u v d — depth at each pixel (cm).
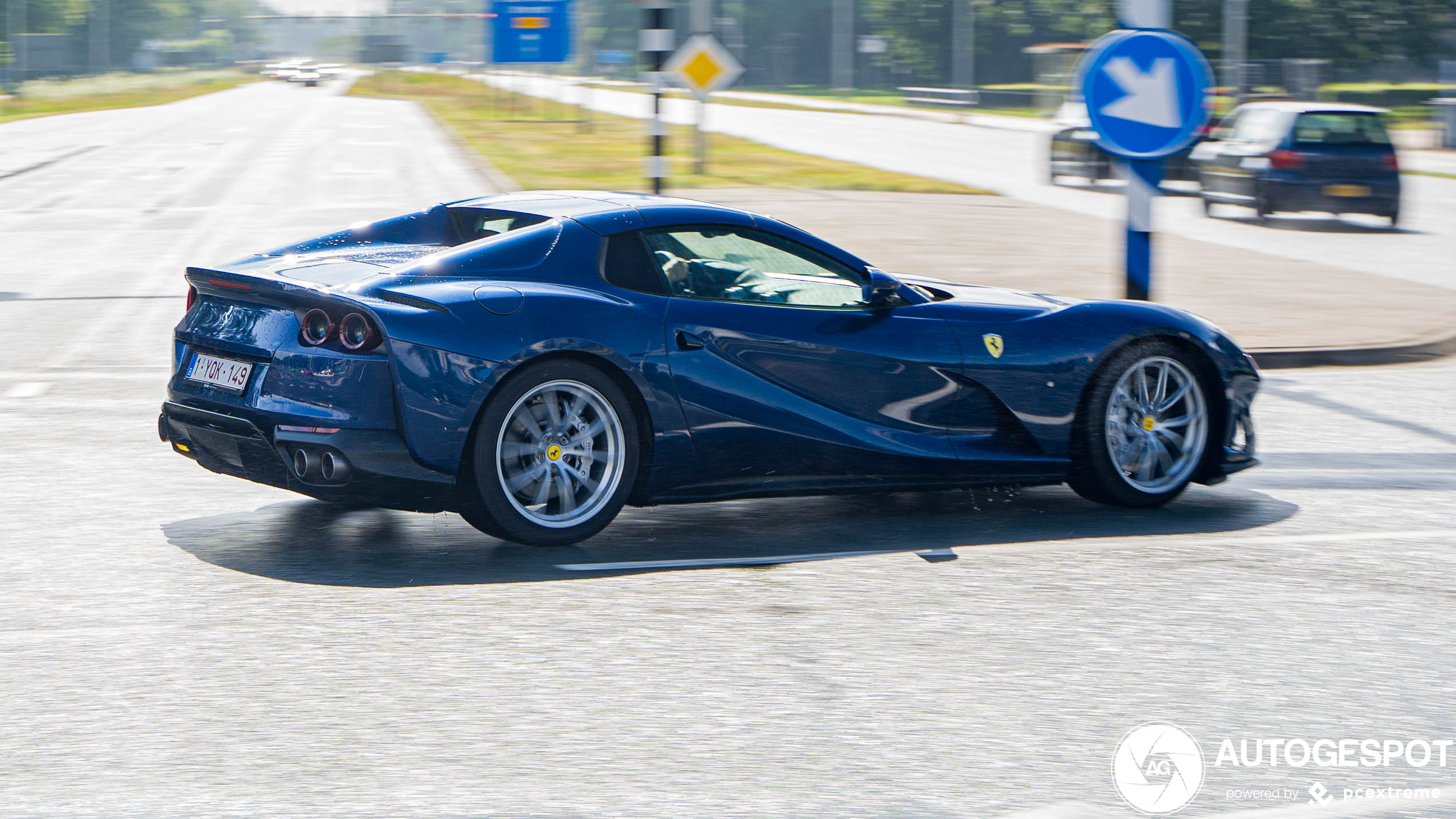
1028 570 711
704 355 733
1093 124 1117
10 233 2366
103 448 966
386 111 7994
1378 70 11600
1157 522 818
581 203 779
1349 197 2703
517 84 13062
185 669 557
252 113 7788
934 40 13788
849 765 474
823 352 758
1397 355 1426
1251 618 637
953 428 796
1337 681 560
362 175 3534
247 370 707
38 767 465
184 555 716
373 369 675
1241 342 1430
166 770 464
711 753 482
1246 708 530
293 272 721
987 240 2205
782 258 778
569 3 5600
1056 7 11800
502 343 687
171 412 746
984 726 509
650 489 739
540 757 477
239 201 2894
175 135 5541
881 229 2339
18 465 914
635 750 483
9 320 1529
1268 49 9112
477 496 698
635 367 717
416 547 737
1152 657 583
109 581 673
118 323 1516
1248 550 755
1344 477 944
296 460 682
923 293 823
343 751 480
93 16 19762
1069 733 504
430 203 2805
